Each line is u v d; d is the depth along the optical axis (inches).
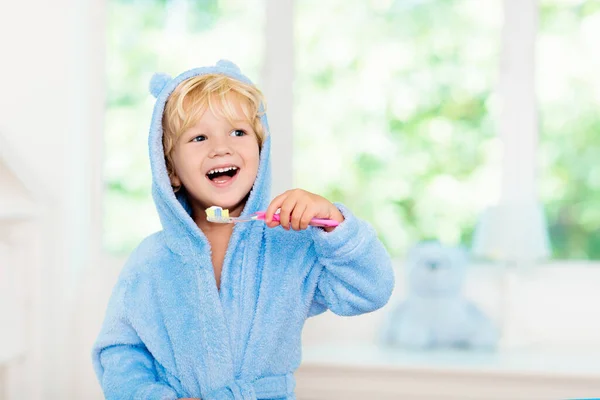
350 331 72.4
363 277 38.4
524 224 66.8
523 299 71.1
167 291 41.6
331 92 76.8
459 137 76.2
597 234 78.1
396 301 72.2
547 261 72.1
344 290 39.3
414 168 77.0
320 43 76.5
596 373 58.2
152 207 77.3
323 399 64.7
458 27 75.5
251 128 41.7
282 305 40.6
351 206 77.4
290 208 36.7
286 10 74.5
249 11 76.4
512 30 73.4
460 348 67.8
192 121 40.1
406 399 63.5
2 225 63.1
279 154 74.0
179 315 41.1
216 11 76.7
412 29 76.1
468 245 76.1
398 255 77.0
